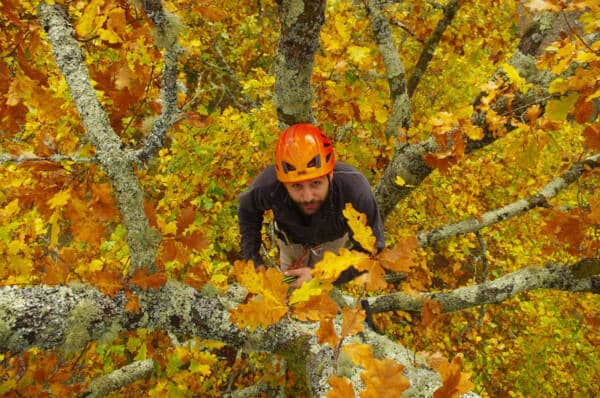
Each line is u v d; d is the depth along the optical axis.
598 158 2.89
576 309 4.91
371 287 0.97
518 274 2.51
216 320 1.44
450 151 2.35
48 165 1.27
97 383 2.19
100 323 1.23
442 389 0.81
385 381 0.74
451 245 4.85
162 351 2.12
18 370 1.87
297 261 2.30
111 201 1.31
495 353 4.70
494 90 2.25
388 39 3.06
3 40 1.39
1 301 1.12
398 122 3.09
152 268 1.31
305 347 1.45
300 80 1.96
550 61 1.75
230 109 3.07
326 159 1.78
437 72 5.12
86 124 1.25
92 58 2.22
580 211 2.00
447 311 2.63
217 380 3.65
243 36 5.27
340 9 3.00
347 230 2.11
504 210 3.51
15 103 1.25
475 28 4.82
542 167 4.99
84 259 2.27
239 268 1.04
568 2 1.34
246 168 3.19
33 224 2.16
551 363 4.59
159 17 1.16
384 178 3.08
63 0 1.25
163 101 1.28
